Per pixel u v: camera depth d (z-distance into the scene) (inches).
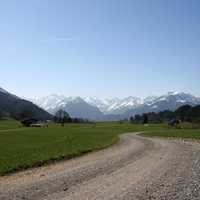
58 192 682.2
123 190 703.7
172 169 1048.2
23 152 1788.9
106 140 3102.9
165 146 2229.3
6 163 1262.3
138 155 1599.4
